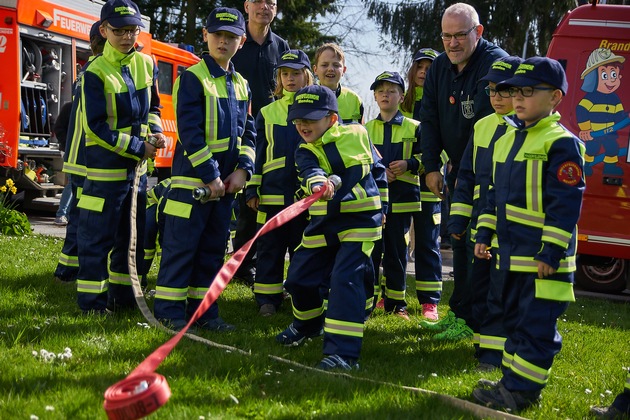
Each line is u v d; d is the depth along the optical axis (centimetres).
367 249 499
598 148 979
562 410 429
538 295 419
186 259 564
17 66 1312
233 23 570
